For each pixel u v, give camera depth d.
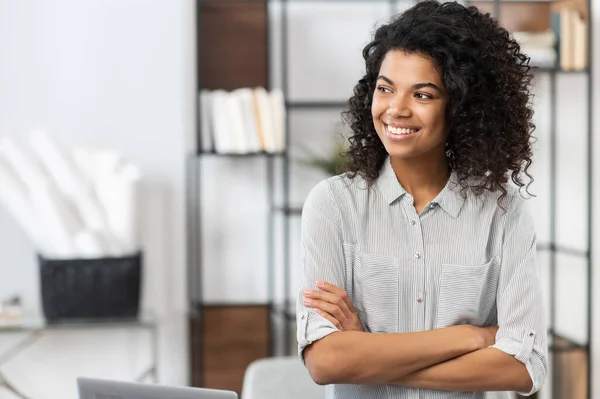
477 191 2.26
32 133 4.77
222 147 4.92
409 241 2.27
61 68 5.02
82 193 4.75
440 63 2.13
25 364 5.07
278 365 3.81
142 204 5.06
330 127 5.30
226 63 5.20
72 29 5.02
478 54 2.16
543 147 5.38
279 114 4.95
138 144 5.08
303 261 2.35
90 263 4.69
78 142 5.04
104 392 2.00
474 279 2.26
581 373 5.18
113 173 4.83
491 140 2.21
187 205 5.13
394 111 2.13
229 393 1.94
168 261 5.14
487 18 2.22
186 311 5.18
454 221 2.28
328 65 5.29
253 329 5.26
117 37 5.05
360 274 2.29
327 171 4.99
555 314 5.47
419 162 2.27
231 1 5.18
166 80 5.09
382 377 2.21
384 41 2.23
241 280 5.31
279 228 5.33
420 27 2.13
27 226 4.71
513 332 2.25
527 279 2.28
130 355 5.14
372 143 2.32
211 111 4.95
